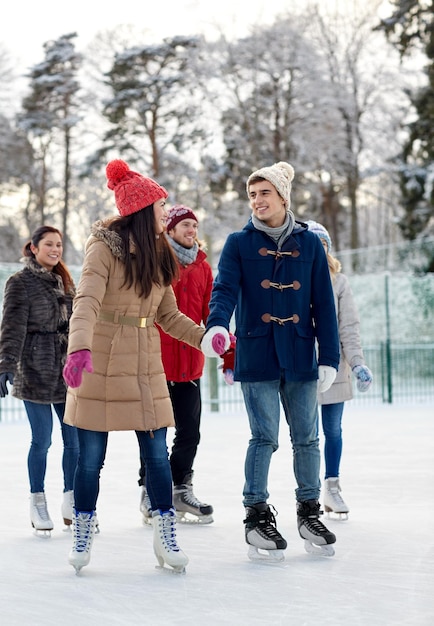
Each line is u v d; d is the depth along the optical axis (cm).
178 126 3609
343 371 608
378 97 3556
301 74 3481
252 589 410
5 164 4234
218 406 1678
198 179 3703
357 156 3656
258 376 480
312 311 498
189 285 627
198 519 589
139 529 571
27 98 4141
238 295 496
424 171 3177
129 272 456
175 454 595
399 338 2327
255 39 3462
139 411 455
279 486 733
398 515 604
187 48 3566
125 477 811
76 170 3884
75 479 458
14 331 559
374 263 2744
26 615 371
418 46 3250
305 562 466
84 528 453
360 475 799
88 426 453
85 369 432
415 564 457
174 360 595
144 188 464
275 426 485
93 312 443
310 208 4162
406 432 1217
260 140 3600
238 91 3525
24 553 501
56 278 582
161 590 412
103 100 3641
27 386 565
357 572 441
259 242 492
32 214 4347
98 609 380
